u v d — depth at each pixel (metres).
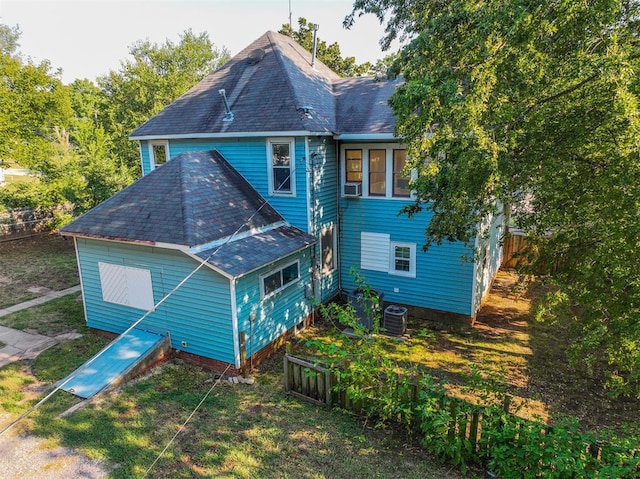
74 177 21.28
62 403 8.04
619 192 6.51
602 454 5.57
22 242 21.02
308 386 8.32
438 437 6.62
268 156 11.85
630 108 5.56
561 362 10.04
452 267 12.02
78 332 11.23
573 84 6.67
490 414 6.35
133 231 9.73
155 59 31.72
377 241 12.99
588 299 7.51
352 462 6.59
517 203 8.69
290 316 11.17
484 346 10.88
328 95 14.38
